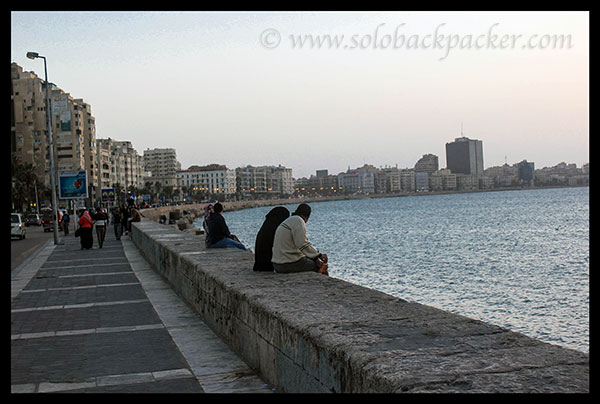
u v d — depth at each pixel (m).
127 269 16.22
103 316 8.98
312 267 7.35
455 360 3.10
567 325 16.22
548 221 72.94
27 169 125.44
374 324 4.05
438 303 19.95
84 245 25.72
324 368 3.73
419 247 43.44
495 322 16.86
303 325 4.20
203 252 10.91
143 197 115.38
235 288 6.20
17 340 7.42
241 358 5.99
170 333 7.52
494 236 51.94
